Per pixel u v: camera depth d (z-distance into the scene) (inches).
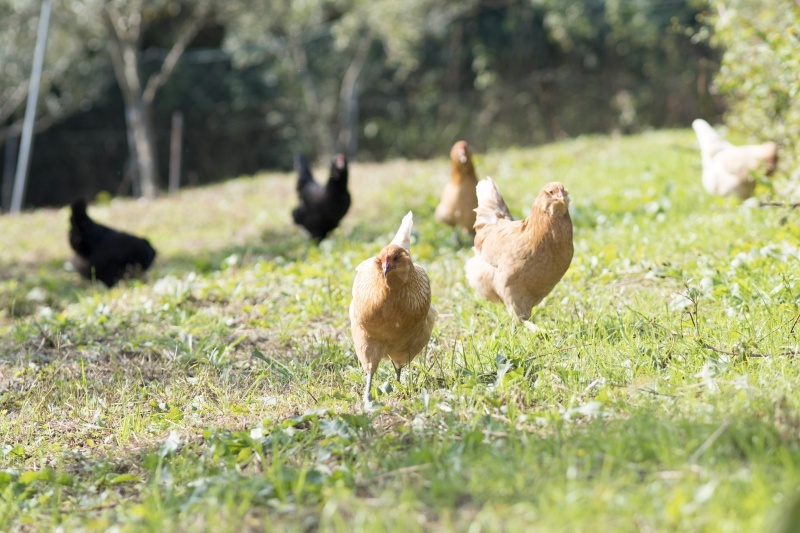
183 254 758.5
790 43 482.3
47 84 1400.1
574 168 928.3
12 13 1295.5
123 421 329.1
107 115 1702.8
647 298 390.9
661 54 1696.6
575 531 188.1
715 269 416.5
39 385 378.0
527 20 1750.7
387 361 358.6
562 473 219.9
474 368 322.3
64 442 322.0
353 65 1599.4
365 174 1135.0
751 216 517.7
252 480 241.6
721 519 185.6
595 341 335.3
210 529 213.5
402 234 350.3
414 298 302.2
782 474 201.3
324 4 1573.6
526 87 1737.2
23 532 245.9
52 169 1690.5
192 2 1465.3
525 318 363.6
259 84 1731.1
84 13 1253.1
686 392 274.8
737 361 300.8
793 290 360.2
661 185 724.7
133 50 1365.7
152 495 246.5
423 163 1226.0
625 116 1672.0
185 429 316.5
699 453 217.0
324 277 494.9
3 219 1051.9
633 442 230.1
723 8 595.5
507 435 259.3
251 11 1467.8
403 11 1456.7
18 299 611.2
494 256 364.2
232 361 390.9
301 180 704.4
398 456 255.3
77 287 663.1
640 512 194.9
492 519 197.2
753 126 620.1
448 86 1776.6
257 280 519.8
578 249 500.1
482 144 1704.0
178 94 1702.8
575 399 284.2
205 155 1754.4
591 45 1736.0
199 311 465.1
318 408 306.7
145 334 434.0
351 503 219.6
